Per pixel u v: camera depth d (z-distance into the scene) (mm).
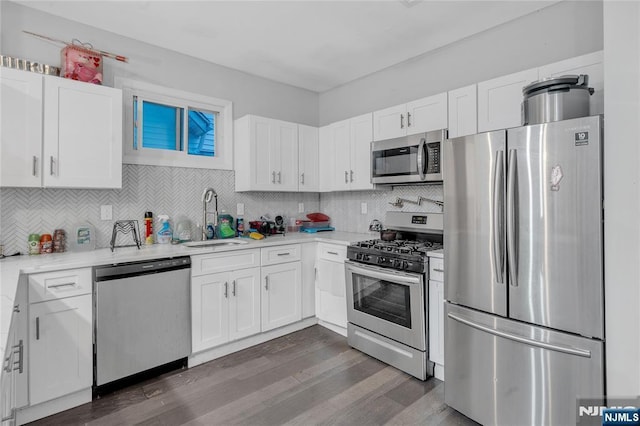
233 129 3389
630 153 1367
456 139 1974
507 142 1715
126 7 2316
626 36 1375
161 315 2332
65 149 2197
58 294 1941
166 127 3021
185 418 1906
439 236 2869
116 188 2480
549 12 2359
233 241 3035
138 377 2299
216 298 2619
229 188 3355
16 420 1815
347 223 3818
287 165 3480
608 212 1423
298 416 1928
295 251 3164
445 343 2055
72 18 2451
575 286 1506
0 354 976
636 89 1351
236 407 2012
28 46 2316
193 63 3113
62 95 2184
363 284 2725
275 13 2408
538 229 1611
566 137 1517
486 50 2686
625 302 1385
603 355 1447
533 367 1632
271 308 2977
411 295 2342
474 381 1877
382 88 3471
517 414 1691
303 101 4031
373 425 1855
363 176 3234
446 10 2393
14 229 2256
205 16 2439
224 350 2707
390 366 2523
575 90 1686
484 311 1844
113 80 2662
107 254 2285
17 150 2037
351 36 2756
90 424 1852
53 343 1920
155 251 2420
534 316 1633
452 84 2900
